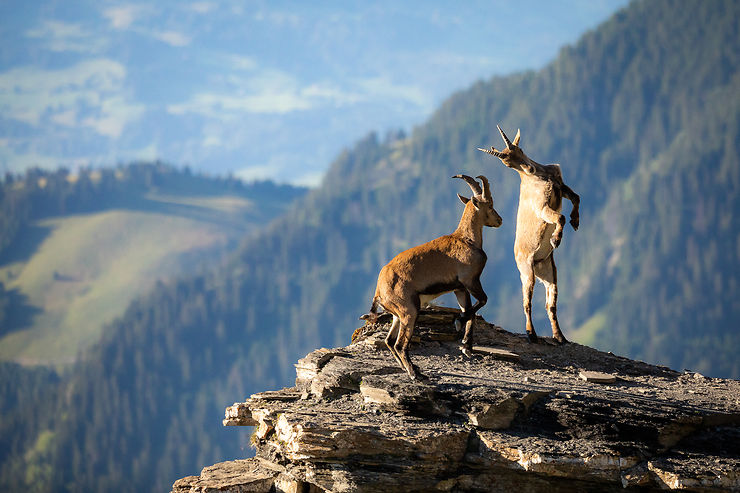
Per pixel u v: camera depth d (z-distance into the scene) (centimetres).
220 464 4919
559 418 4538
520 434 4466
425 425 4456
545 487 4372
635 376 5722
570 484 4369
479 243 4984
